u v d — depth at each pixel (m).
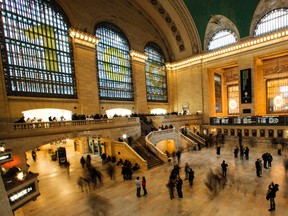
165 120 21.86
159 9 26.23
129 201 8.39
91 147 19.03
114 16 22.41
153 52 28.73
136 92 24.52
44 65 15.53
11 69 13.43
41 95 15.05
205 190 9.16
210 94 27.81
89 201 8.51
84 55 18.31
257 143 20.25
